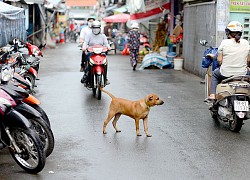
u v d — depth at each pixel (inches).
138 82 700.0
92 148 343.3
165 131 395.5
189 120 438.6
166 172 291.4
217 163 309.9
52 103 521.0
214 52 440.5
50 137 304.5
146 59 896.9
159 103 368.2
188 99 550.3
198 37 765.3
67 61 1069.8
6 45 651.5
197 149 342.3
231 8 658.8
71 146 347.9
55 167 299.7
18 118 284.5
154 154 329.4
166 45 1070.4
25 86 393.4
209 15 701.9
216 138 373.7
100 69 543.5
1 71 301.4
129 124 418.9
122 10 1475.1
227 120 407.2
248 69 410.6
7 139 295.6
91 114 462.3
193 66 800.9
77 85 663.8
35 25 1486.2
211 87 414.9
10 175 285.0
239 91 378.6
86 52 578.2
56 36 2039.9
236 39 400.8
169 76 776.3
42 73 813.2
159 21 1221.1
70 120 434.9
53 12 1707.7
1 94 286.4
